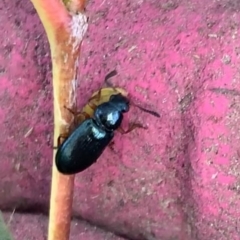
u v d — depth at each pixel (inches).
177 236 1.8
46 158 1.8
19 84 1.8
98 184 1.8
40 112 1.8
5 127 1.8
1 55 1.8
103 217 1.8
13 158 1.8
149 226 1.8
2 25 1.8
